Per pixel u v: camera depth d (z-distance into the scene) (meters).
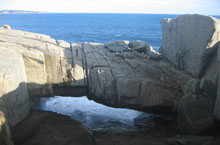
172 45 19.22
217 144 9.82
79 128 12.81
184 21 16.97
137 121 14.98
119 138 12.27
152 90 15.05
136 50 20.69
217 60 13.22
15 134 11.38
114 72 16.44
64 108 16.44
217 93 11.55
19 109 12.73
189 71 16.48
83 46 19.95
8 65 12.49
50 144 10.90
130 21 150.00
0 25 108.12
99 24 119.56
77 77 15.97
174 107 14.68
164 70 17.27
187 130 11.98
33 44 16.89
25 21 143.00
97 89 15.94
